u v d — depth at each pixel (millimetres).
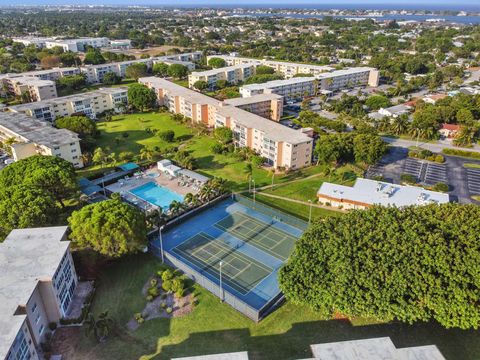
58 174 108000
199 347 68750
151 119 198000
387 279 64875
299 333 71438
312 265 70750
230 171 141750
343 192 119312
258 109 192375
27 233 81188
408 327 71938
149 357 66938
